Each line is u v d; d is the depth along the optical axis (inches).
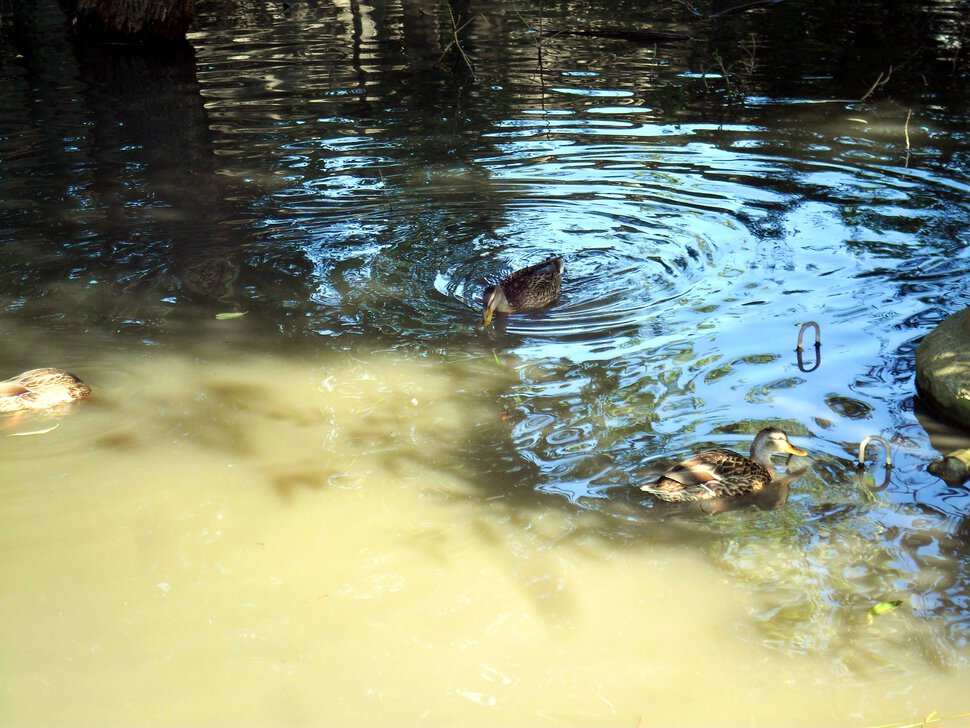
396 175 314.5
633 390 233.3
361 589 199.6
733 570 201.3
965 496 211.3
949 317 241.1
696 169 315.0
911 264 268.7
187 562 203.2
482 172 315.9
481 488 214.2
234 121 364.8
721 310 255.3
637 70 422.3
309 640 193.5
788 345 243.9
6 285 264.8
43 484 215.2
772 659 190.7
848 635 192.9
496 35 488.1
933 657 190.4
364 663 191.0
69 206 297.6
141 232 286.0
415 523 208.8
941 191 299.3
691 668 189.9
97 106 383.9
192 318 255.1
